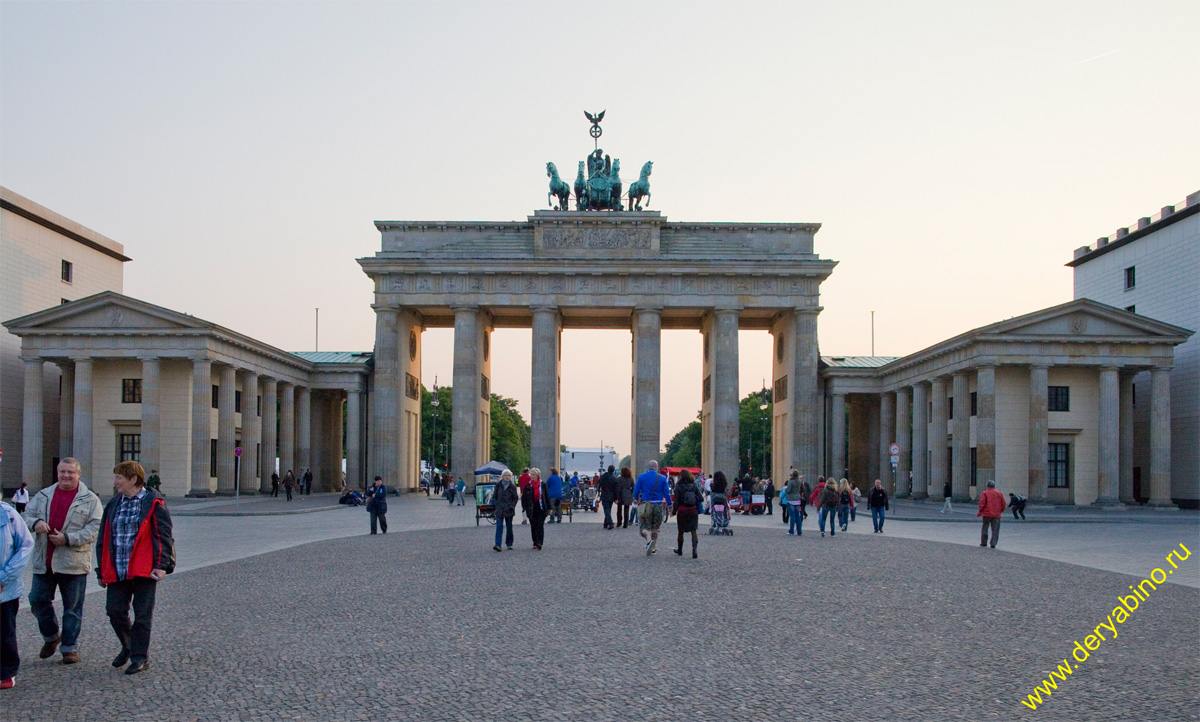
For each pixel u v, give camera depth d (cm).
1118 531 5688
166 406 9256
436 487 12912
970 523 6500
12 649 1622
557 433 11181
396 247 10962
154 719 1429
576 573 3188
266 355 10212
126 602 1764
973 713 1477
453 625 2186
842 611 2403
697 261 10650
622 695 1565
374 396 10744
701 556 3816
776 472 11975
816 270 10700
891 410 11425
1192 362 9231
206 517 6706
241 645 1967
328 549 4134
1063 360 8594
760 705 1511
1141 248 10162
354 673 1716
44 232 10394
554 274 10712
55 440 10188
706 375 11781
